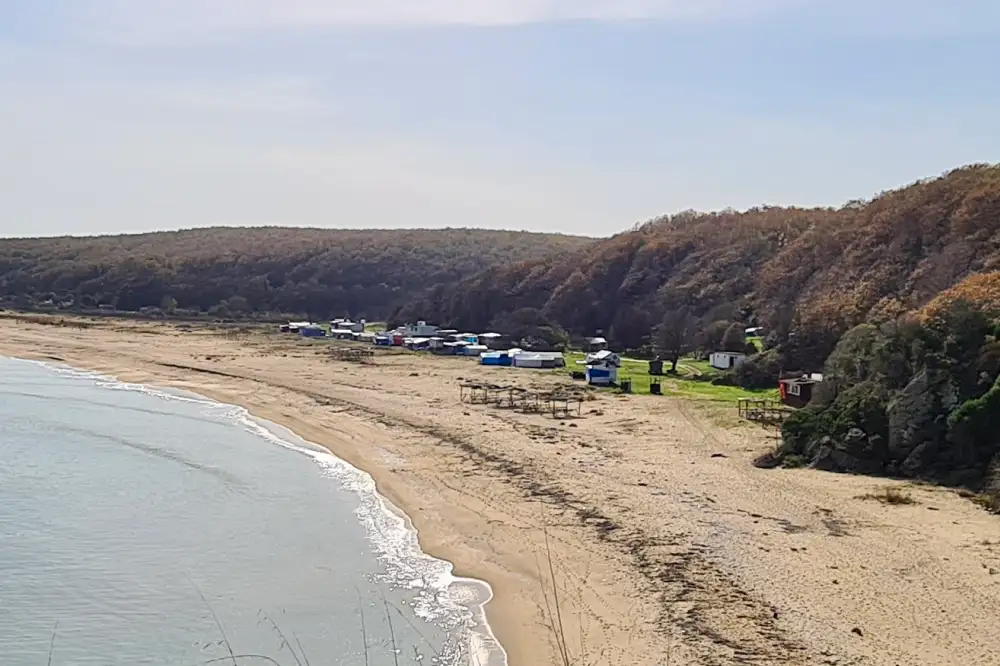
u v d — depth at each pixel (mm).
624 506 34125
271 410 59312
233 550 31094
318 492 38375
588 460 42094
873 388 41281
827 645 21562
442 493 37312
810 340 67062
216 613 25672
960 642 21641
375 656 22391
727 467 40312
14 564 30031
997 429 36781
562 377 72688
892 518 31969
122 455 46438
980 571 26422
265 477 41281
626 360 82750
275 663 22359
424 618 24625
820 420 41844
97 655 23391
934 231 72125
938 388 39000
